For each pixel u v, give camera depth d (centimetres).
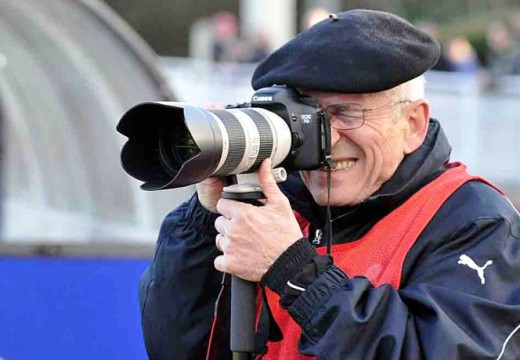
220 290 788
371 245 732
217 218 740
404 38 723
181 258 802
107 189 1591
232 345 706
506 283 693
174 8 6906
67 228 1698
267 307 729
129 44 1385
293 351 737
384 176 736
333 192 736
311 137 701
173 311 805
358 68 705
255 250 685
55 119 1698
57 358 1276
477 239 705
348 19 724
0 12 1509
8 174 1922
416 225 723
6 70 1705
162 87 1384
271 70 732
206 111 656
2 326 1262
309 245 686
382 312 662
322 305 663
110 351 1288
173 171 685
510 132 3045
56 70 1598
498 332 668
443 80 3070
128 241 1318
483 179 757
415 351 655
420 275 703
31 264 1272
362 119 719
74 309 1280
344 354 649
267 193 687
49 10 1426
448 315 668
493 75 3422
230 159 655
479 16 6644
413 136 752
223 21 4081
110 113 1534
